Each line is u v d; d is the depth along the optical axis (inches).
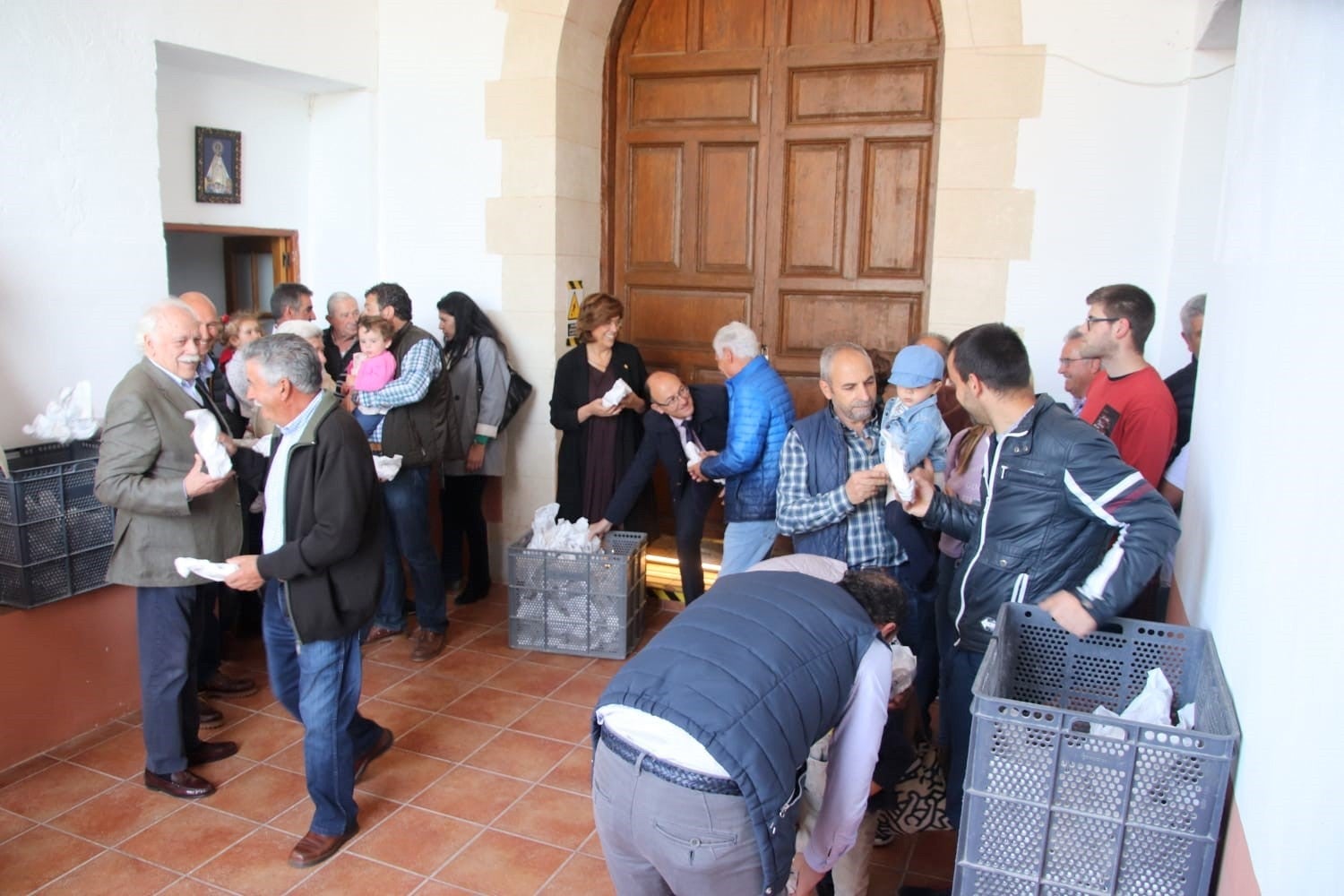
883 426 113.1
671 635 72.2
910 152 173.6
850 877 89.5
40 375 134.6
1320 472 51.4
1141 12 145.6
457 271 193.0
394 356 160.9
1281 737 53.6
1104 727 65.3
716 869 67.0
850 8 174.4
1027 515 84.8
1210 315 93.1
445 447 165.5
